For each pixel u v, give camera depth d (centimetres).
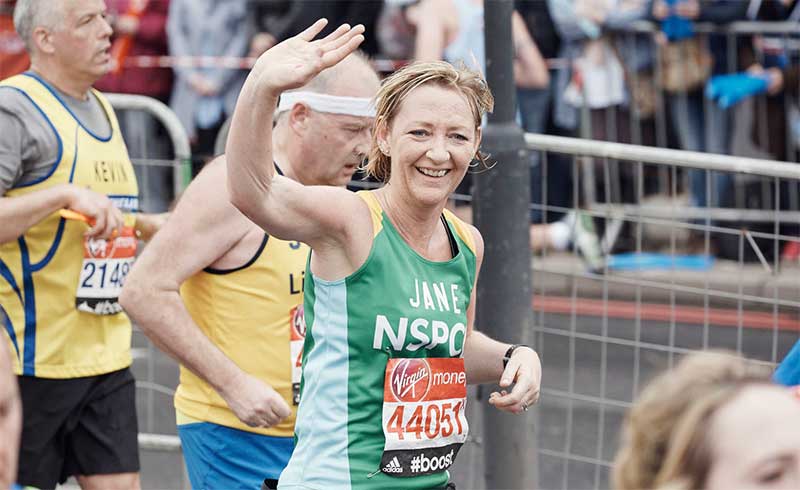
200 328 977
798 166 1218
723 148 2150
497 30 1105
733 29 2123
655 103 2147
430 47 2038
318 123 945
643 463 487
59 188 1039
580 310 1565
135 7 2247
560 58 2159
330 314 774
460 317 798
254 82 722
